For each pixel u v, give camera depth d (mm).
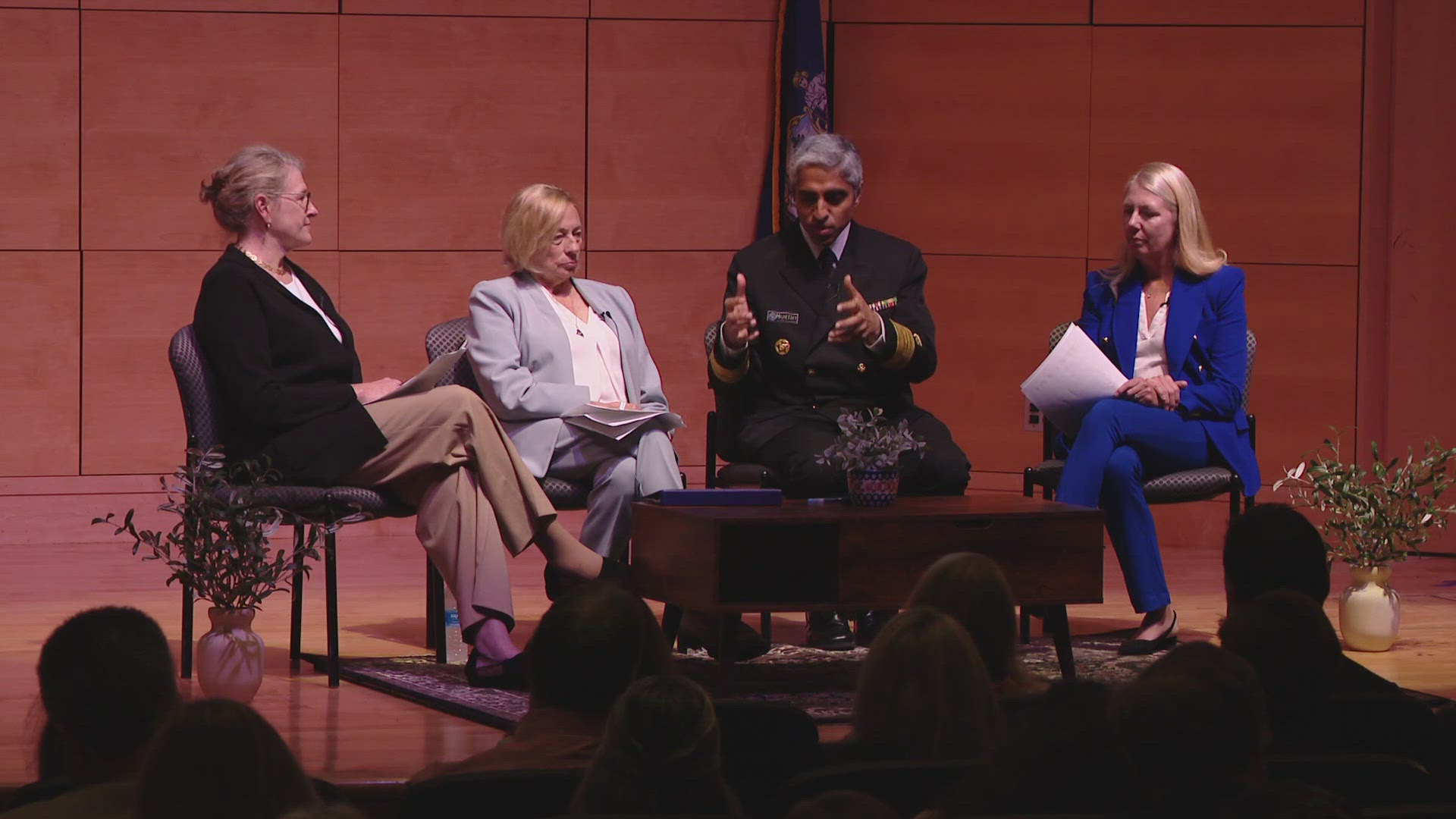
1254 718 2922
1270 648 3842
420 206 12359
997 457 12461
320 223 12219
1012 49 12258
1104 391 8523
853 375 8508
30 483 11969
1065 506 7129
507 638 7270
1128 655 8141
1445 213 11500
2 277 11883
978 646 4379
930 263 12445
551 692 3795
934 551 6797
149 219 12055
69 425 12031
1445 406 11555
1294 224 11992
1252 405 12086
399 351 12398
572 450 7996
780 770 3898
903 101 12414
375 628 8867
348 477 7523
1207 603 9703
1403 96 11609
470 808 3348
